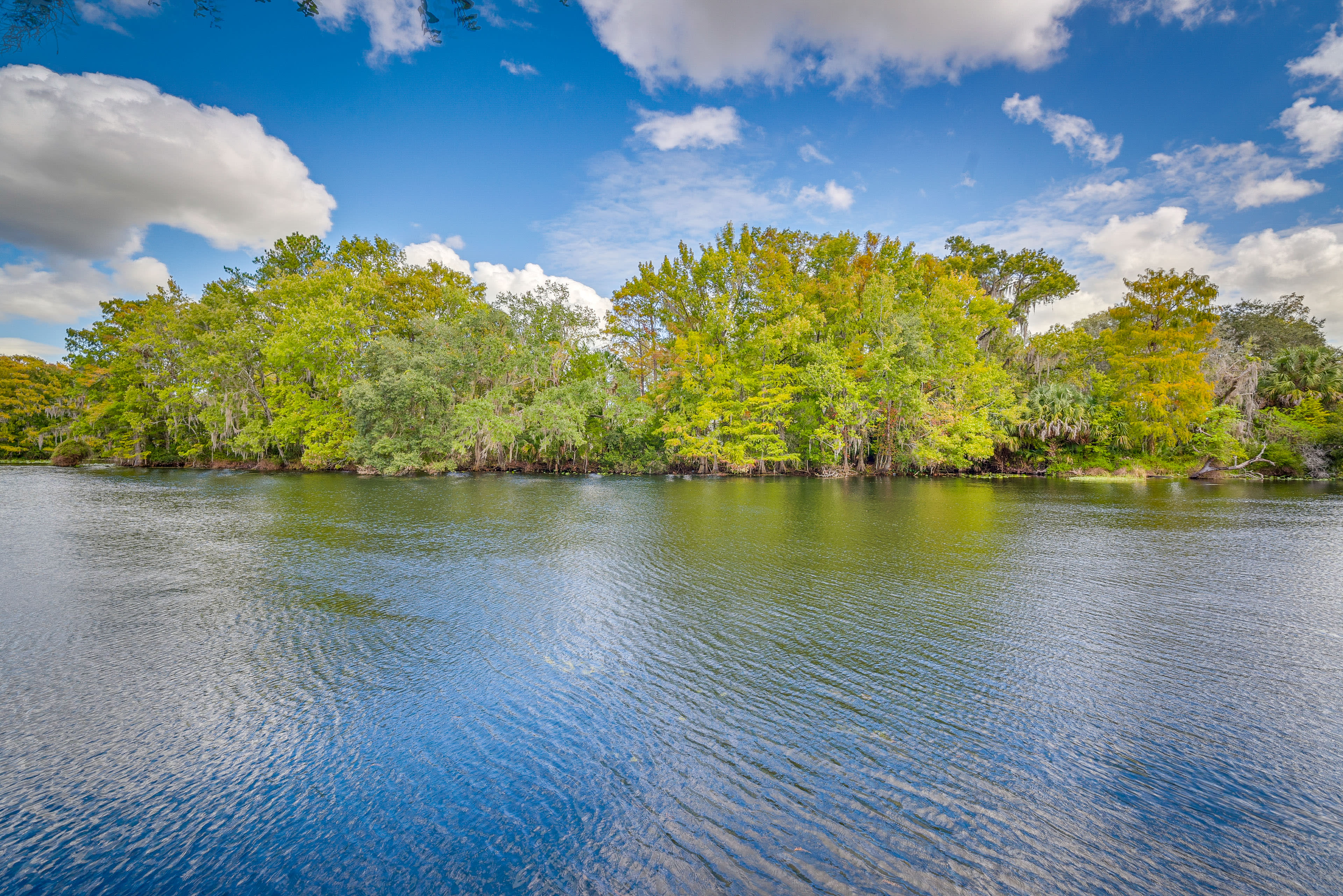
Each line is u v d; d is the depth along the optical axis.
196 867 4.68
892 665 8.55
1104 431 48.91
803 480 44.81
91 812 5.35
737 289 53.50
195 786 5.73
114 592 12.21
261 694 7.61
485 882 4.47
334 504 26.70
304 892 4.42
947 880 4.45
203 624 10.25
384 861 4.72
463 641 9.46
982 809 5.31
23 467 54.41
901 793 5.54
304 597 11.87
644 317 57.88
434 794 5.56
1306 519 23.16
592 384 49.22
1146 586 12.84
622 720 6.93
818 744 6.41
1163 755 6.18
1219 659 8.75
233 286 56.56
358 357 48.72
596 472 51.81
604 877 4.50
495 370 49.53
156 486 35.78
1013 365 57.44
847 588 12.59
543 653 8.97
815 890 4.35
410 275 57.16
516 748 6.33
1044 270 59.53
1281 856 4.70
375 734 6.64
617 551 16.38
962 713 7.11
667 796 5.51
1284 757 6.15
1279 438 46.03
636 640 9.48
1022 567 14.65
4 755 6.24
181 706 7.29
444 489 34.59
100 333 60.00
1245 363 50.03
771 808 5.33
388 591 12.30
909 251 53.09
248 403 51.78
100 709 7.22
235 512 23.70
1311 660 8.72
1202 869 4.57
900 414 47.44
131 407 55.50
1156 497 31.78
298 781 5.79
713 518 22.66
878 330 47.28
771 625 10.26
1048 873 4.53
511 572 13.93
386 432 46.44
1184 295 46.62
